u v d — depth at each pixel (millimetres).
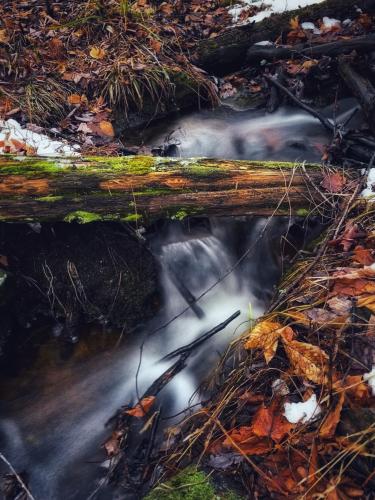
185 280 1271
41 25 1914
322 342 772
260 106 1850
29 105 1562
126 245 1193
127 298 1185
